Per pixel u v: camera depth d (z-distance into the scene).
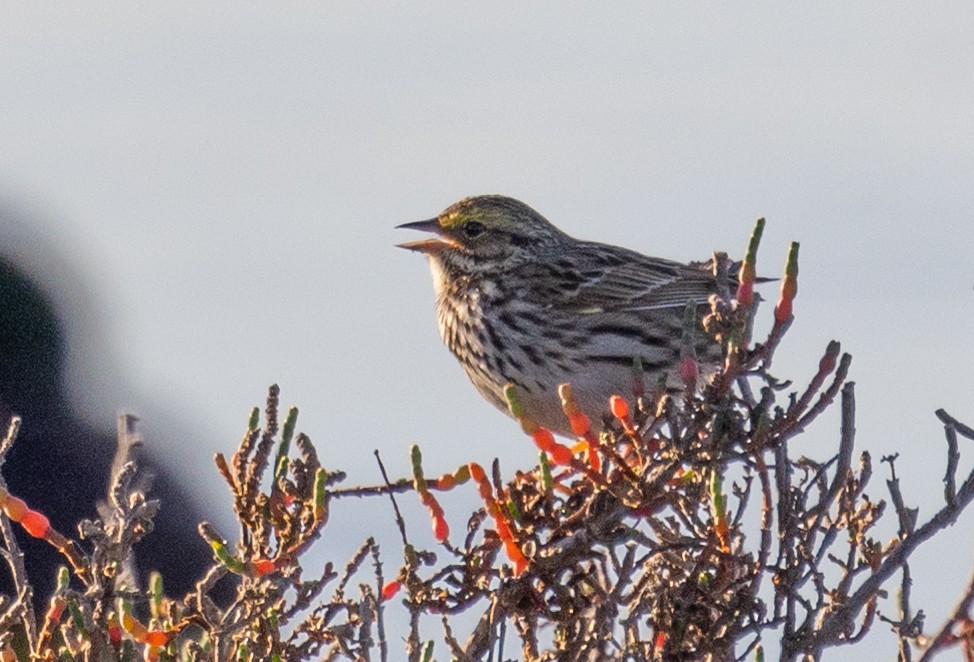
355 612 11.18
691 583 11.11
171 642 10.53
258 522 10.95
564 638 11.23
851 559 11.44
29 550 17.48
